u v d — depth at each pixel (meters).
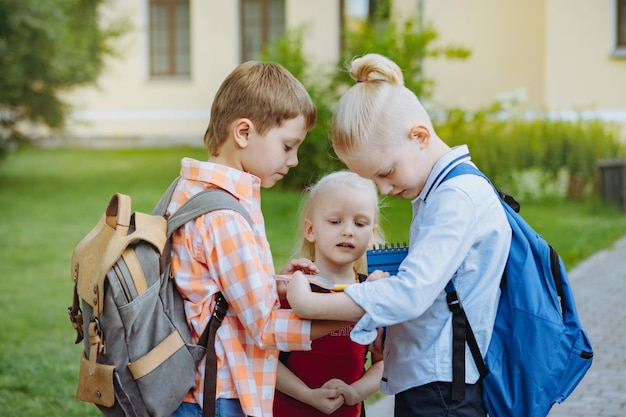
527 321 2.25
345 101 2.30
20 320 6.06
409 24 12.34
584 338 2.31
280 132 2.30
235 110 2.29
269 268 2.32
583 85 14.43
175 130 21.19
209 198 2.24
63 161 17.73
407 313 2.13
